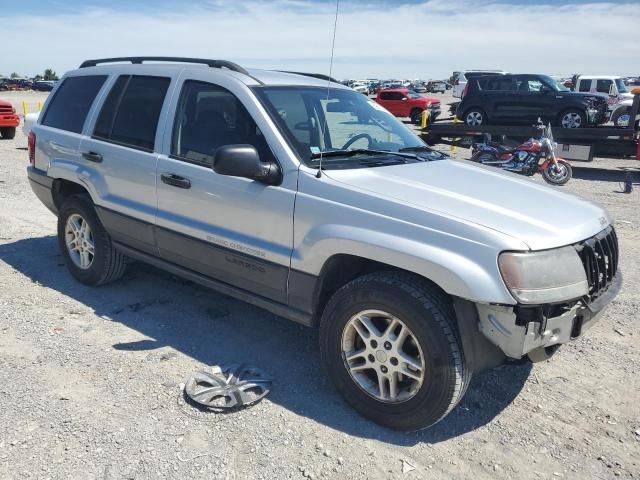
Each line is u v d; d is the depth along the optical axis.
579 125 16.27
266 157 3.46
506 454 2.91
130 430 2.97
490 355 2.96
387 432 3.06
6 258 5.63
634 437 3.08
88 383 3.40
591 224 3.13
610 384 3.61
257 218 3.45
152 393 3.31
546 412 3.29
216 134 3.75
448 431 3.09
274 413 3.18
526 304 2.65
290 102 3.73
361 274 3.38
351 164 3.46
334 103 4.06
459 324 2.80
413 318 2.84
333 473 2.72
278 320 4.41
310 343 4.07
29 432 2.92
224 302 4.71
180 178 3.85
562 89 16.56
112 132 4.49
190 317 4.40
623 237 7.25
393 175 3.37
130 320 4.31
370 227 2.99
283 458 2.81
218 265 3.77
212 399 3.25
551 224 2.93
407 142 4.20
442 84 70.62
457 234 2.77
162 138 4.06
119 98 4.53
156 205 4.09
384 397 3.06
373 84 69.69
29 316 4.30
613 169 14.48
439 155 4.16
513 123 17.17
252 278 3.59
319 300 3.35
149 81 4.32
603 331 4.38
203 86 3.91
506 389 3.53
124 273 5.04
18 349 3.78
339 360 3.19
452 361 2.78
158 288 4.96
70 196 4.86
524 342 2.72
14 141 16.53
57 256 5.75
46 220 7.20
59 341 3.92
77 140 4.75
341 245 3.06
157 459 2.76
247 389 3.38
